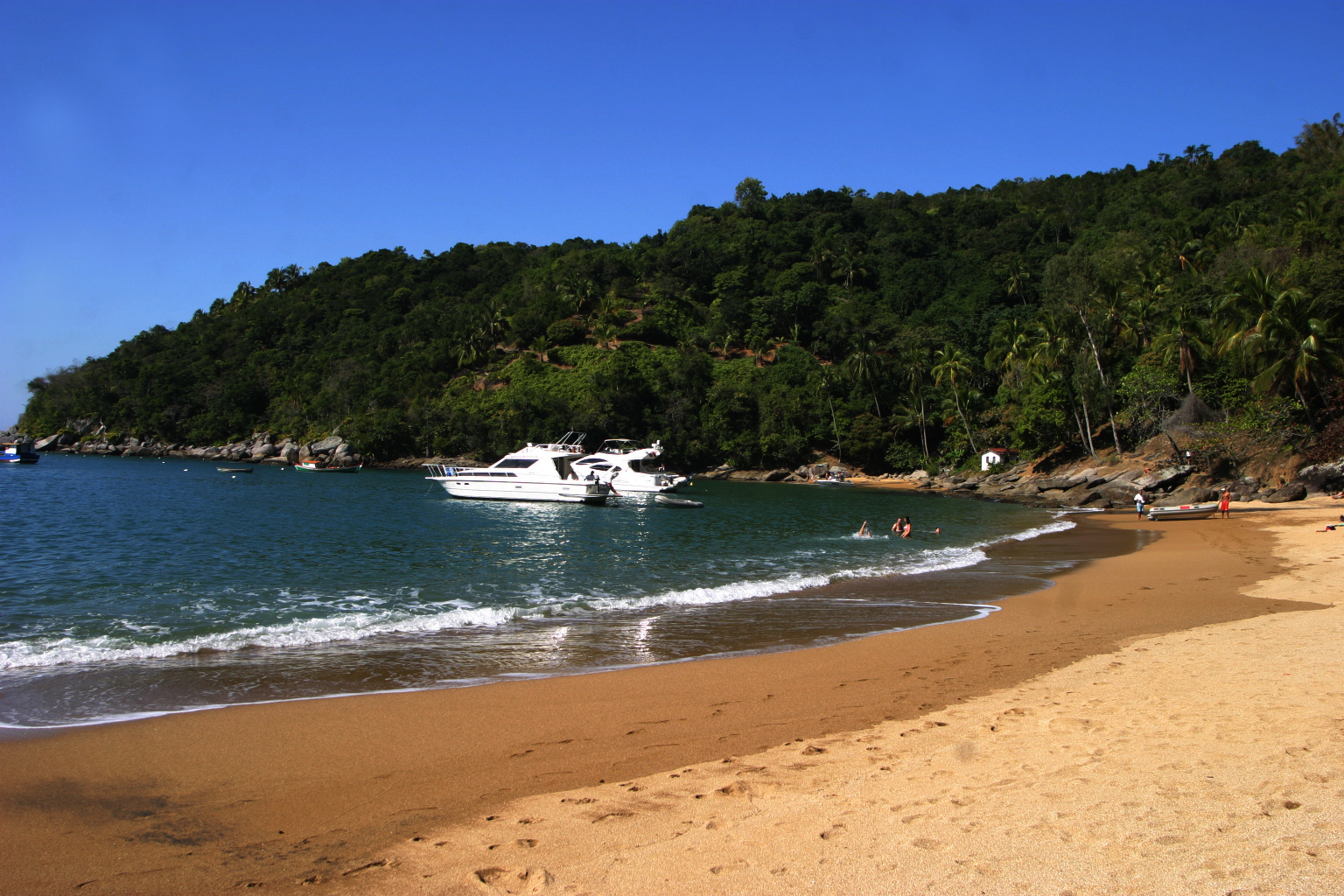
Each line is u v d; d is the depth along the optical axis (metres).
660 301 121.38
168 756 7.77
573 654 12.41
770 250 133.88
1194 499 42.91
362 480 68.56
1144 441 56.22
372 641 13.25
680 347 110.44
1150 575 20.39
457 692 10.09
